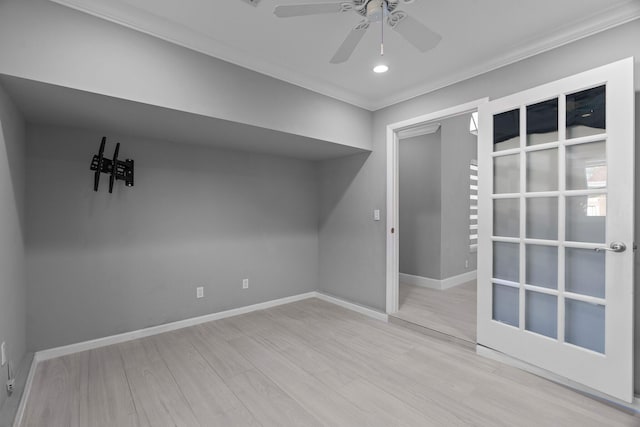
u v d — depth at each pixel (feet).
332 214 13.43
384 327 10.51
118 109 7.20
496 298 8.34
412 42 5.89
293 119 9.46
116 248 9.19
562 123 6.95
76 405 6.25
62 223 8.38
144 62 6.84
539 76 7.63
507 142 8.00
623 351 6.11
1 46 5.39
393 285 11.23
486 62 8.45
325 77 9.58
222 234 11.32
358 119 11.32
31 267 7.96
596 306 6.60
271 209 12.66
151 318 9.80
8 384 6.03
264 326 10.54
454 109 9.34
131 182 9.28
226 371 7.61
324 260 13.82
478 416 6.01
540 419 5.92
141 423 5.79
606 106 6.34
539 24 6.93
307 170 13.79
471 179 17.30
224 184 11.38
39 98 6.49
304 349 8.82
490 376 7.42
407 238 16.17
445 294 13.89
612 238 6.28
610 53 6.60
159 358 8.24
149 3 6.27
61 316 8.36
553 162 7.24
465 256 16.46
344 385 7.05
